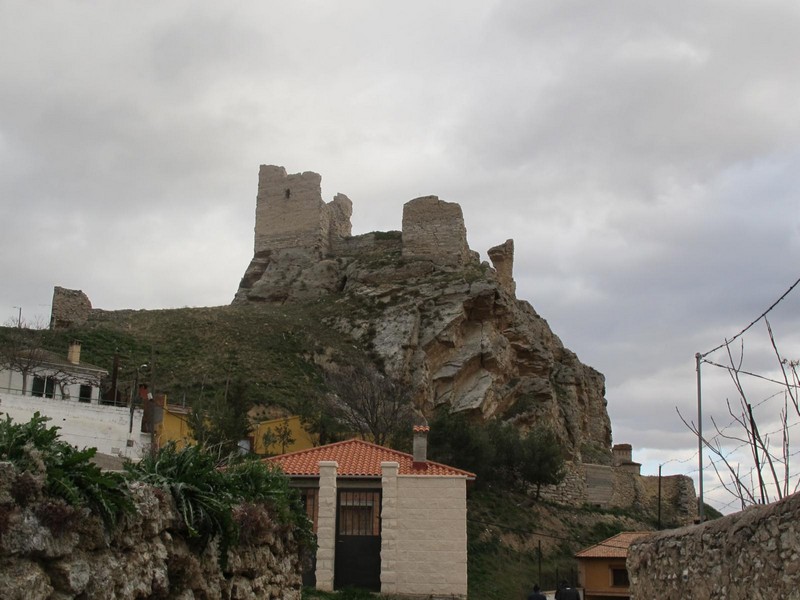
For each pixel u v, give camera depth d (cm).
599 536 5175
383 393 5619
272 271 8594
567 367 7969
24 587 827
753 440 1234
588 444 7838
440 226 8112
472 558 4150
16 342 5150
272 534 1599
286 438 4666
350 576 2881
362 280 7875
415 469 3050
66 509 905
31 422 990
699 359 1599
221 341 6656
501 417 6419
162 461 1325
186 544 1245
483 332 6825
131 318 7244
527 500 5234
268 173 9062
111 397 4338
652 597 1495
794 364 1230
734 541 1123
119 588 1009
